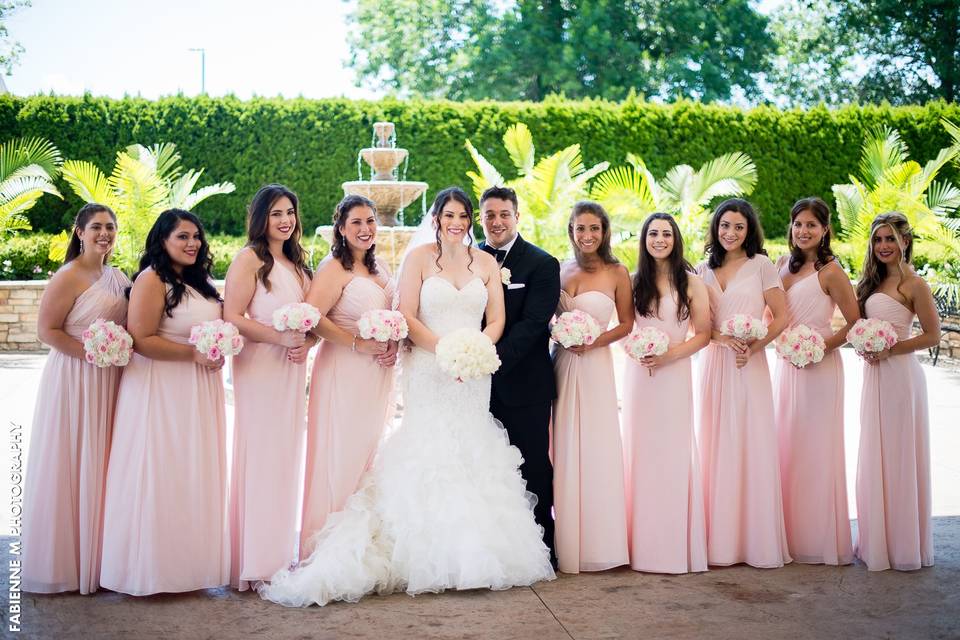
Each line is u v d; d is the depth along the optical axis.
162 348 3.55
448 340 3.63
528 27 20.83
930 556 4.12
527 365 4.02
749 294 4.16
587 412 4.02
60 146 13.80
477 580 3.62
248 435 3.69
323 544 3.64
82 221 3.64
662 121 14.41
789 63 24.75
